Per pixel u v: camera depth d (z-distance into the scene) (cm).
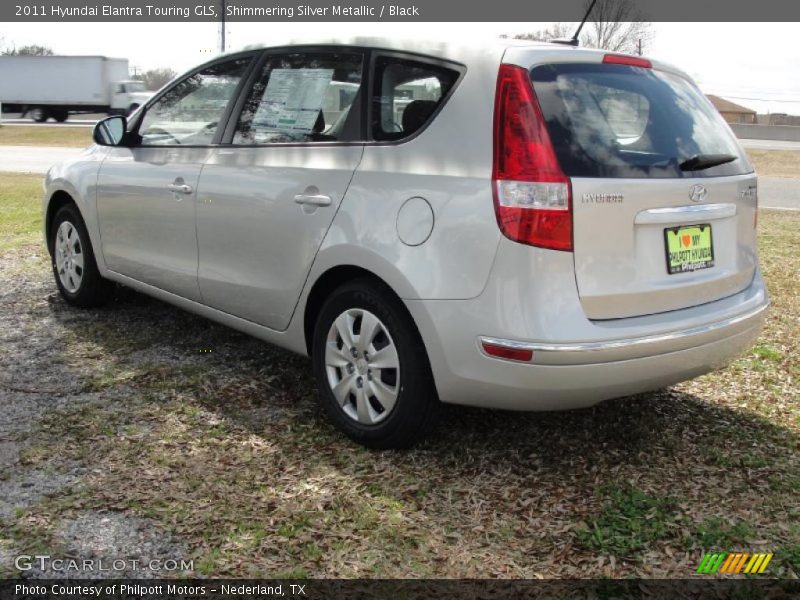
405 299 300
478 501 296
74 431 342
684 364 308
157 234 432
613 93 308
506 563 260
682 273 309
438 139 301
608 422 369
